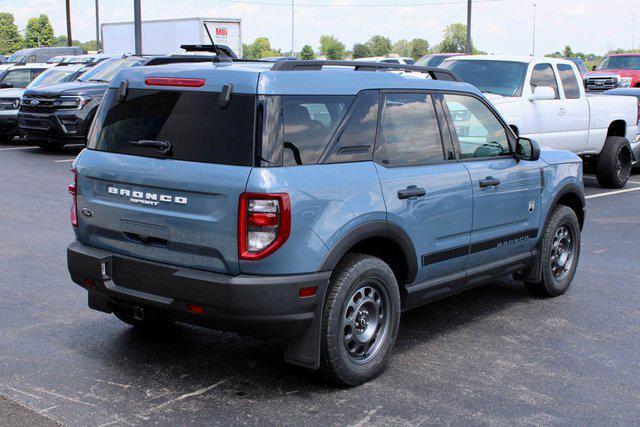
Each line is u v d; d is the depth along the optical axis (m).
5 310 6.09
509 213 5.98
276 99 4.30
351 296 4.60
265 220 4.14
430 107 5.34
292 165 4.31
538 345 5.57
